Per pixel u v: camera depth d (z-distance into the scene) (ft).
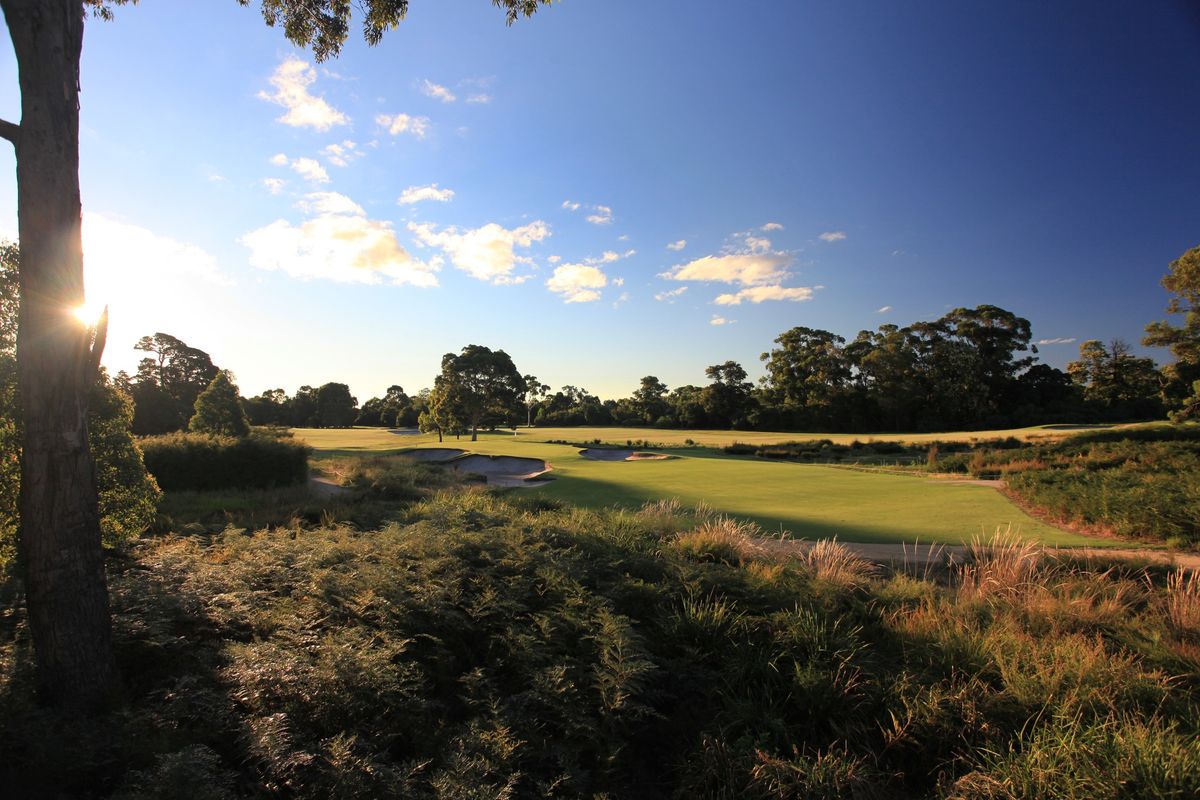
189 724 11.46
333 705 11.93
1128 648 17.06
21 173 12.21
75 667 12.19
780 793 11.14
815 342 286.05
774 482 69.15
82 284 12.84
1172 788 10.26
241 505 45.62
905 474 82.74
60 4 12.40
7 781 9.43
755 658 16.20
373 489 57.57
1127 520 35.63
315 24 23.72
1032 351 261.85
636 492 61.93
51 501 12.19
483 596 18.13
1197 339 128.06
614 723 13.08
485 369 203.21
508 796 10.15
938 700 13.46
